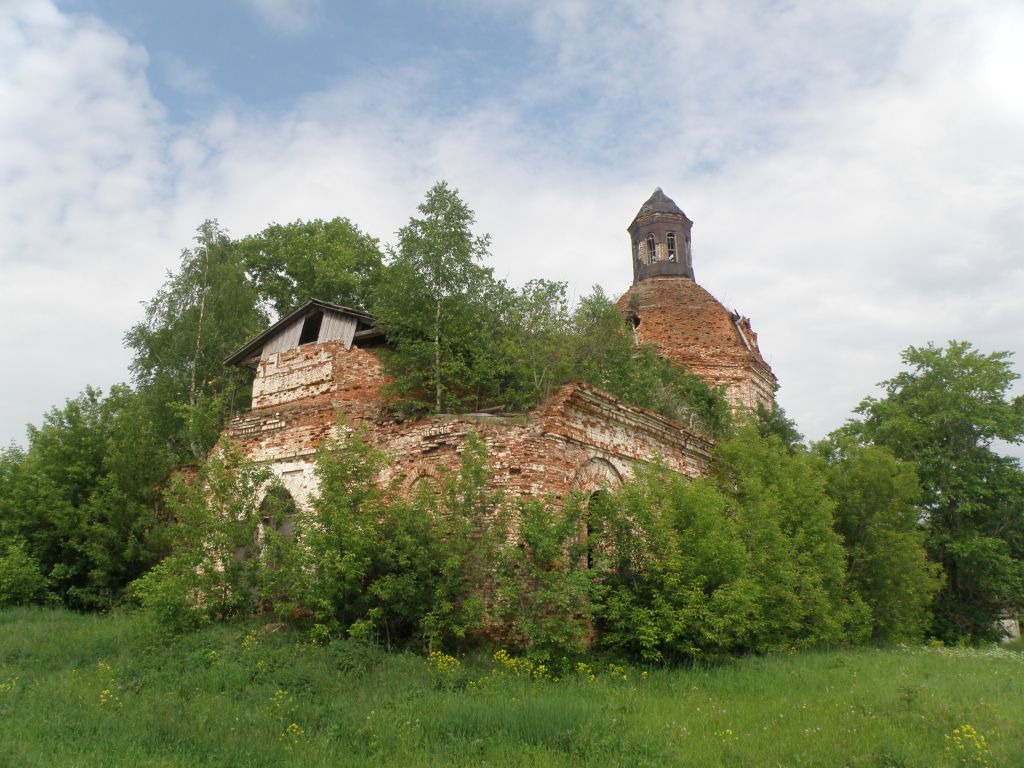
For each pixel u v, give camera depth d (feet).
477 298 61.93
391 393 60.85
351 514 46.29
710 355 112.27
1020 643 91.97
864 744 29.22
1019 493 91.09
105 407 74.64
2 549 66.74
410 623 46.62
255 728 29.91
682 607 46.52
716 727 31.91
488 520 46.98
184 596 47.80
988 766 26.89
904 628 71.87
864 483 74.02
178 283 98.22
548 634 42.80
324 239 112.98
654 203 126.93
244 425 66.33
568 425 52.60
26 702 33.78
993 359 96.27
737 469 66.33
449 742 29.19
